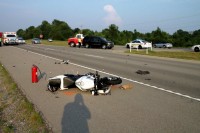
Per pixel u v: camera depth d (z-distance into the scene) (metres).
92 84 8.79
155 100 8.09
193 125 5.89
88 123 6.00
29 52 31.14
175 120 6.22
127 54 29.25
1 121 6.49
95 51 34.47
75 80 9.54
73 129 5.64
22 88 9.95
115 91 9.39
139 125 5.87
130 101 7.96
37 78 11.39
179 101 8.00
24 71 14.52
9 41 51.72
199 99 8.26
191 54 30.00
